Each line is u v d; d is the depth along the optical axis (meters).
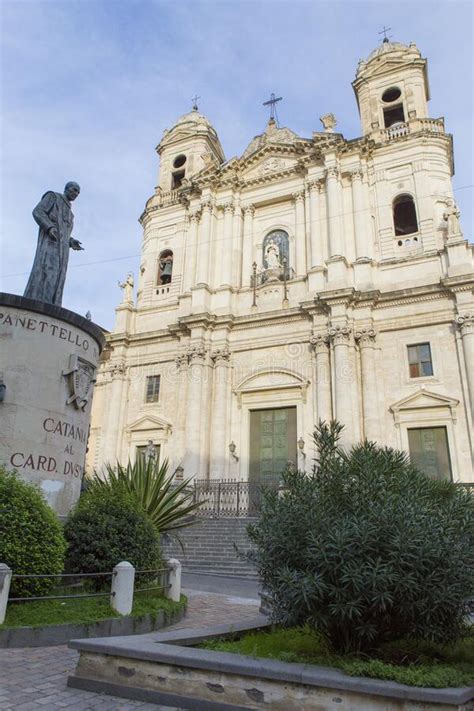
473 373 21.34
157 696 5.22
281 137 31.45
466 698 4.38
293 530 5.67
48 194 11.80
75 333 10.62
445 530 5.36
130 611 8.03
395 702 4.42
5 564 7.16
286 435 24.50
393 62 30.11
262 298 27.02
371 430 22.23
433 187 25.97
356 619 5.20
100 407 28.97
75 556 8.69
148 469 13.20
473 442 20.73
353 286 24.95
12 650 6.71
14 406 9.42
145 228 32.94
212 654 5.35
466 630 5.62
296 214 28.38
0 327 9.73
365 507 5.57
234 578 15.66
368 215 26.47
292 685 4.77
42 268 11.26
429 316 23.16
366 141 27.23
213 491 23.28
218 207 30.25
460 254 23.27
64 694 5.37
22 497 7.82
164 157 35.25
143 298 30.70
